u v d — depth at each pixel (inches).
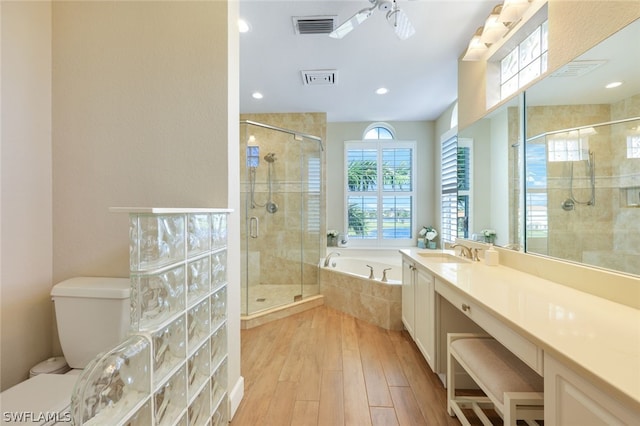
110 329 55.2
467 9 80.6
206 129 62.1
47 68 62.7
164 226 39.8
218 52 61.9
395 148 185.6
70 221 63.9
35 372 56.1
